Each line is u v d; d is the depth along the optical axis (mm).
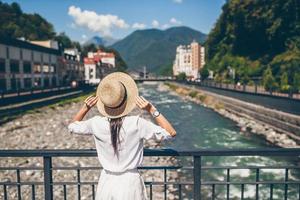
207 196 12297
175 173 15023
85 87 78812
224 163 17125
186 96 75938
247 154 3293
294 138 22688
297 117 23203
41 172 13984
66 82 85625
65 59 88625
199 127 31375
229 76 72375
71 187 12273
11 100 36844
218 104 49188
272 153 3289
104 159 2486
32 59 63156
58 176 13531
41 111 38312
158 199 11375
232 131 28797
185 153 3303
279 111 28125
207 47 108688
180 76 143250
